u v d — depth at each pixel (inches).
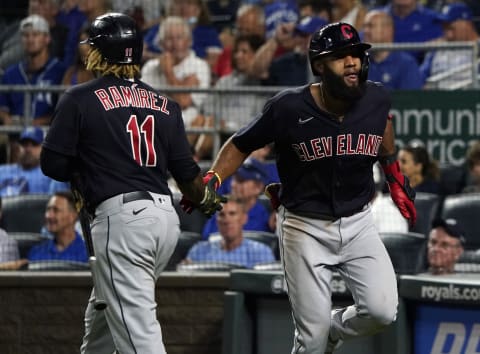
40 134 1100.5
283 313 773.3
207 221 1006.4
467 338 716.0
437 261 886.4
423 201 962.1
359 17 1304.1
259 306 780.6
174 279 867.4
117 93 588.7
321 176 606.5
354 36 583.5
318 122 594.9
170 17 1243.2
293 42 1273.4
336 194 608.4
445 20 1280.8
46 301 883.4
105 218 577.0
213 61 1323.8
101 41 593.9
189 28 1272.1
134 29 602.5
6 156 1154.0
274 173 1015.6
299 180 614.2
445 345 724.7
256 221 997.8
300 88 607.8
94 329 625.6
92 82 591.8
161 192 589.9
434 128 987.3
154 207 580.1
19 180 1098.7
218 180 631.8
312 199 613.0
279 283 761.6
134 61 601.3
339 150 597.3
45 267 936.3
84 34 1268.5
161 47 1262.3
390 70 1131.9
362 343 739.4
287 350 771.4
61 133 577.0
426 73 1154.0
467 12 1288.1
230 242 949.8
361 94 588.1
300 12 1317.7
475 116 978.7
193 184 613.6
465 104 980.6
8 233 1015.6
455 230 888.3
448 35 1275.8
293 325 769.6
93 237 584.1
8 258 953.5
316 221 613.6
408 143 990.4
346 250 616.4
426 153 985.5
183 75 1240.8
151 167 586.9
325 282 617.9
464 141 983.0
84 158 584.4
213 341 867.4
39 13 1382.9
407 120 991.6
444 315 724.0
